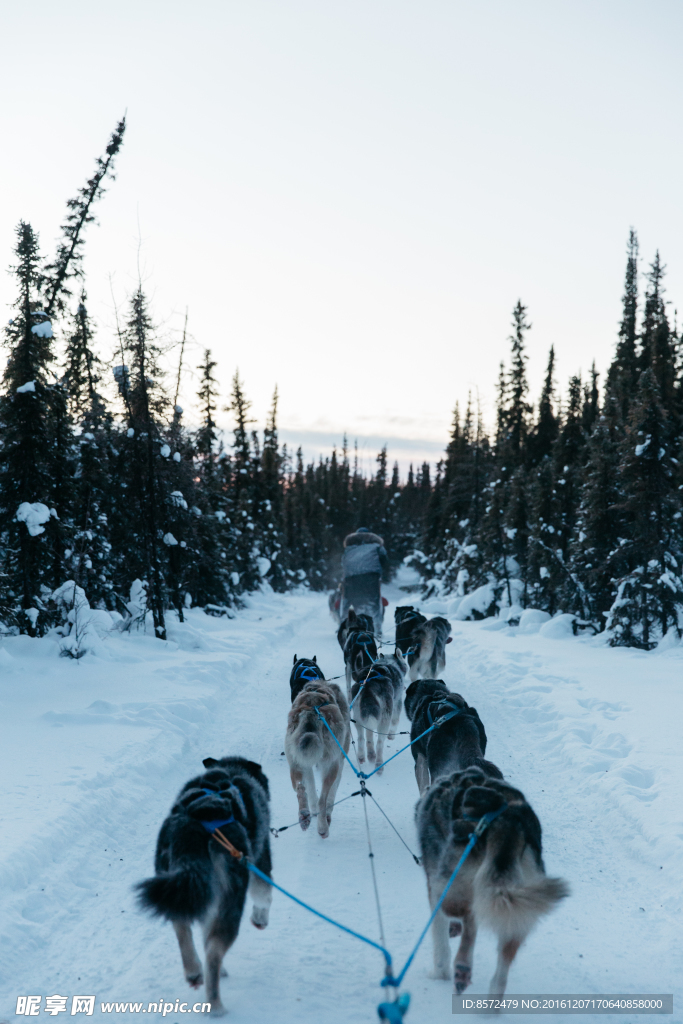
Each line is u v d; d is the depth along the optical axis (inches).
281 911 209.2
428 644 491.5
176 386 735.1
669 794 274.7
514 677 530.0
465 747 239.3
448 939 177.0
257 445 1796.3
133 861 244.2
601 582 789.9
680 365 1366.9
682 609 724.0
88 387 761.0
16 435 614.5
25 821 245.1
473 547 1200.2
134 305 669.9
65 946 188.7
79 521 726.5
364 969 177.9
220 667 571.2
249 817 181.0
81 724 387.5
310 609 1362.0
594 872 231.0
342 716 280.5
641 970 174.6
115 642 630.5
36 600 613.0
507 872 153.2
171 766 343.0
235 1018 155.9
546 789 308.8
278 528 1980.8
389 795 312.3
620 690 470.0
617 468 727.1
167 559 809.5
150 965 180.2
